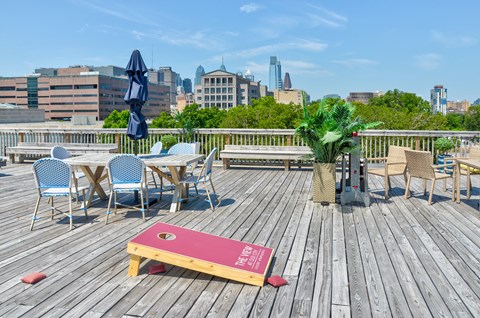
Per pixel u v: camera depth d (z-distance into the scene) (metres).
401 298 3.03
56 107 106.75
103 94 105.81
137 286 3.26
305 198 6.71
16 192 7.31
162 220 5.33
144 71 6.34
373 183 8.18
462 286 3.24
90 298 3.04
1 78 111.19
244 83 130.50
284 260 3.83
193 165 7.74
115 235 4.66
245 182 8.35
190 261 3.34
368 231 4.79
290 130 10.91
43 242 4.40
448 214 5.59
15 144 12.70
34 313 2.81
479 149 6.67
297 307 2.89
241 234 4.69
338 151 6.20
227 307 2.90
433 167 6.11
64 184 4.93
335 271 3.55
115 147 11.32
